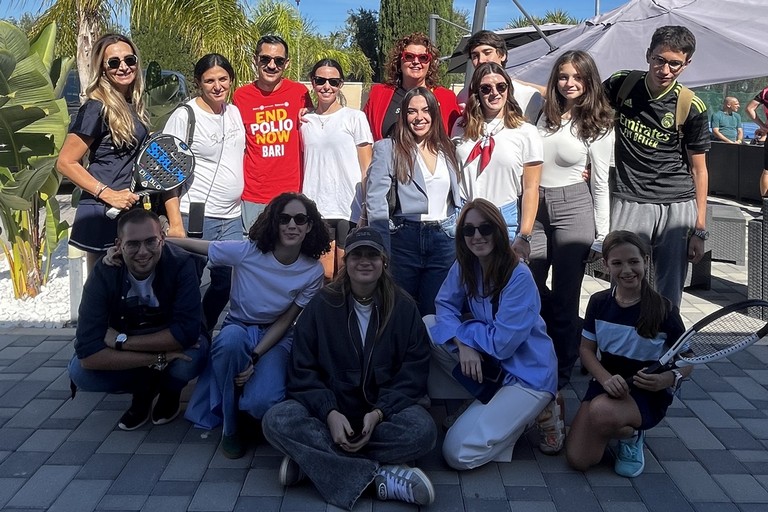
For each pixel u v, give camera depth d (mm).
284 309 4105
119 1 8859
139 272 3906
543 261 4703
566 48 8234
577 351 4898
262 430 3779
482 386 3895
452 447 3783
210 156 4828
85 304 3947
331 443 3592
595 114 4449
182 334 4000
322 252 4090
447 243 4492
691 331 3512
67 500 3541
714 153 13008
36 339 5691
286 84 5289
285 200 3943
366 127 5113
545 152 4586
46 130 6324
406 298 3822
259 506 3514
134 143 4473
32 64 6141
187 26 9156
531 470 3857
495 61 5137
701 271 7422
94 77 4363
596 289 7539
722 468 3883
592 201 4648
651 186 4641
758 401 4676
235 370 3811
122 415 4430
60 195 12898
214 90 4801
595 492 3648
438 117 4410
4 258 8266
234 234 5043
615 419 3631
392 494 3512
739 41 7270
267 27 18266
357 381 3744
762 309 5223
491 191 4508
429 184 4434
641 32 7895
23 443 4086
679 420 4426
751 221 6391
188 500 3557
